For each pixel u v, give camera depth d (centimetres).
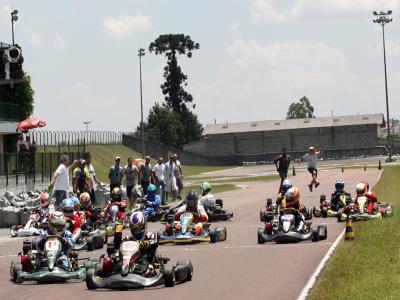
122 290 1692
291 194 2588
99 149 11738
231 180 8544
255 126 17775
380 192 4812
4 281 1909
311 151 5012
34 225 3158
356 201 3138
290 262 2045
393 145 17325
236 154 17575
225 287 1698
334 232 2720
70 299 1608
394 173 7756
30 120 5281
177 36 17688
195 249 2431
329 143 17412
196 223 2691
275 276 1828
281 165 4397
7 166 4556
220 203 3541
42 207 3191
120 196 2927
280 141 17575
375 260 1908
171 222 2809
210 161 16225
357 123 17288
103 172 10375
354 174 7906
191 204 2694
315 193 5003
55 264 1875
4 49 5412
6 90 6731
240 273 1902
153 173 4434
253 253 2280
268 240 2511
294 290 1628
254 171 11962
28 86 6969
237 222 3362
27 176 4853
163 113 16962
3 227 3584
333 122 17475
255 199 4894
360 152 17250
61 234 1925
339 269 1823
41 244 1933
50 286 1800
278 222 2595
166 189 4675
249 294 1600
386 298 1426
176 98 17925
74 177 3600
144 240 1773
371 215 3064
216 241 2617
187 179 9700
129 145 13250
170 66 17850
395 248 2089
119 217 2902
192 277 1853
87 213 2791
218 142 17612
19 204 3938
